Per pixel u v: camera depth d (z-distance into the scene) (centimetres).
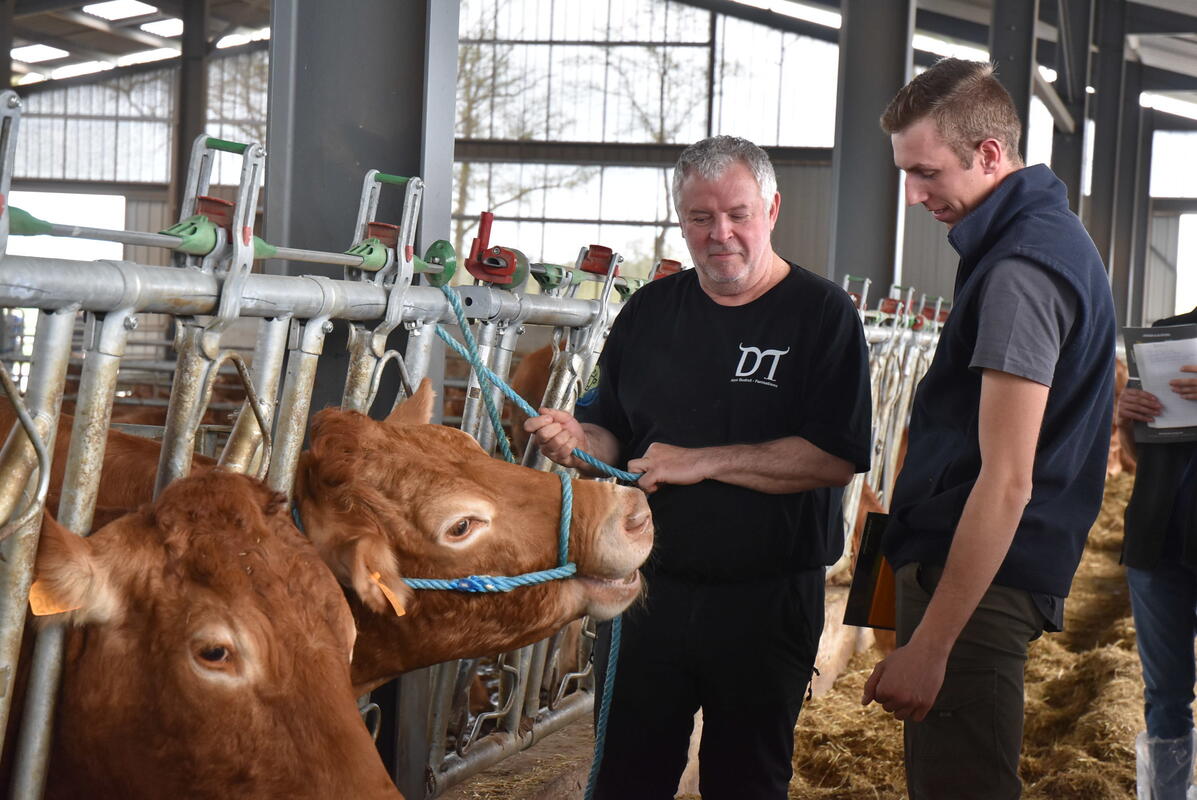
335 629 164
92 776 167
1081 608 696
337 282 230
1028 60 1130
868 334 539
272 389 219
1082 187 1655
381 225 249
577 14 2356
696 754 405
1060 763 412
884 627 243
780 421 251
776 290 254
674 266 388
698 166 244
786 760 259
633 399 262
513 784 317
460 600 200
